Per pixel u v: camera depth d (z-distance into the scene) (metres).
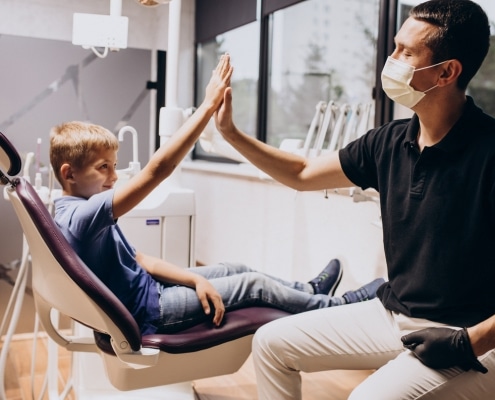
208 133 2.06
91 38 2.11
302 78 3.70
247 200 3.85
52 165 1.54
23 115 2.92
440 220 1.27
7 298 2.78
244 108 4.51
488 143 1.24
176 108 2.14
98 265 1.47
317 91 3.54
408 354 1.24
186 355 1.49
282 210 3.42
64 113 3.00
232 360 1.57
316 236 3.07
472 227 1.23
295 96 3.79
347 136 2.36
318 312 1.47
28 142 2.94
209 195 4.47
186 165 4.79
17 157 1.25
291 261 3.33
